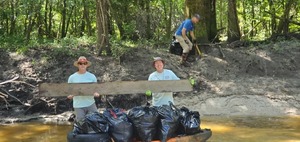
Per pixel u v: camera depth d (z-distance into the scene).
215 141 8.22
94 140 6.72
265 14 19.50
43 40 15.78
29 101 11.84
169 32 18.36
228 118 10.71
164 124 6.93
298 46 14.91
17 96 12.01
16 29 17.70
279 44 15.09
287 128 9.41
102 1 13.44
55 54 13.37
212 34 15.93
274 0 18.67
